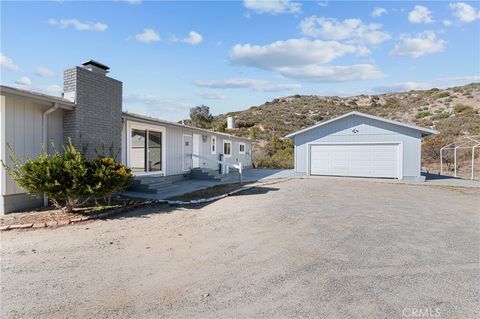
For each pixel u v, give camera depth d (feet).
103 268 13.93
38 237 18.86
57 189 22.94
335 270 13.55
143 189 36.52
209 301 10.76
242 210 27.32
